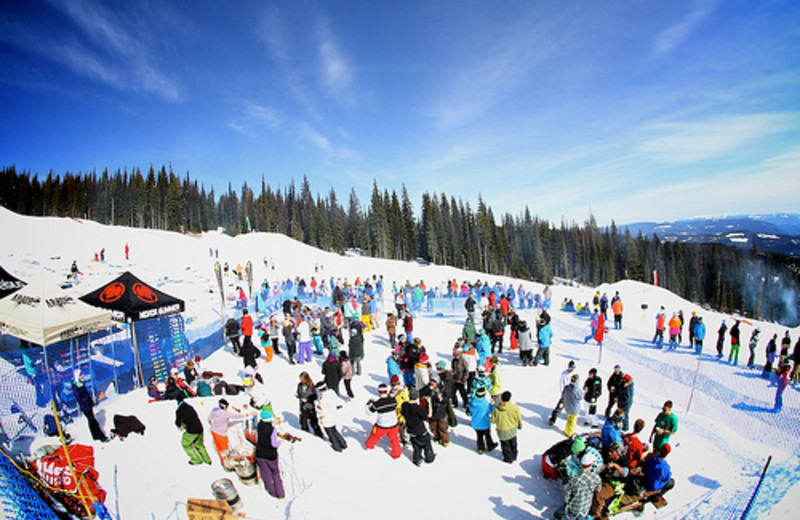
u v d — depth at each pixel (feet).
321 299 88.94
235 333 53.52
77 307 38.27
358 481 26.63
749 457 29.66
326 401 30.07
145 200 305.94
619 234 377.50
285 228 358.64
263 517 22.54
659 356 59.26
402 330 69.36
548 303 93.45
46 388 33.71
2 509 18.02
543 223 371.15
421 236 317.01
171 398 35.68
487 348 47.09
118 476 24.70
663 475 23.71
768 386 46.03
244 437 26.50
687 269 345.31
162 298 47.47
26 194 294.05
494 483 26.53
